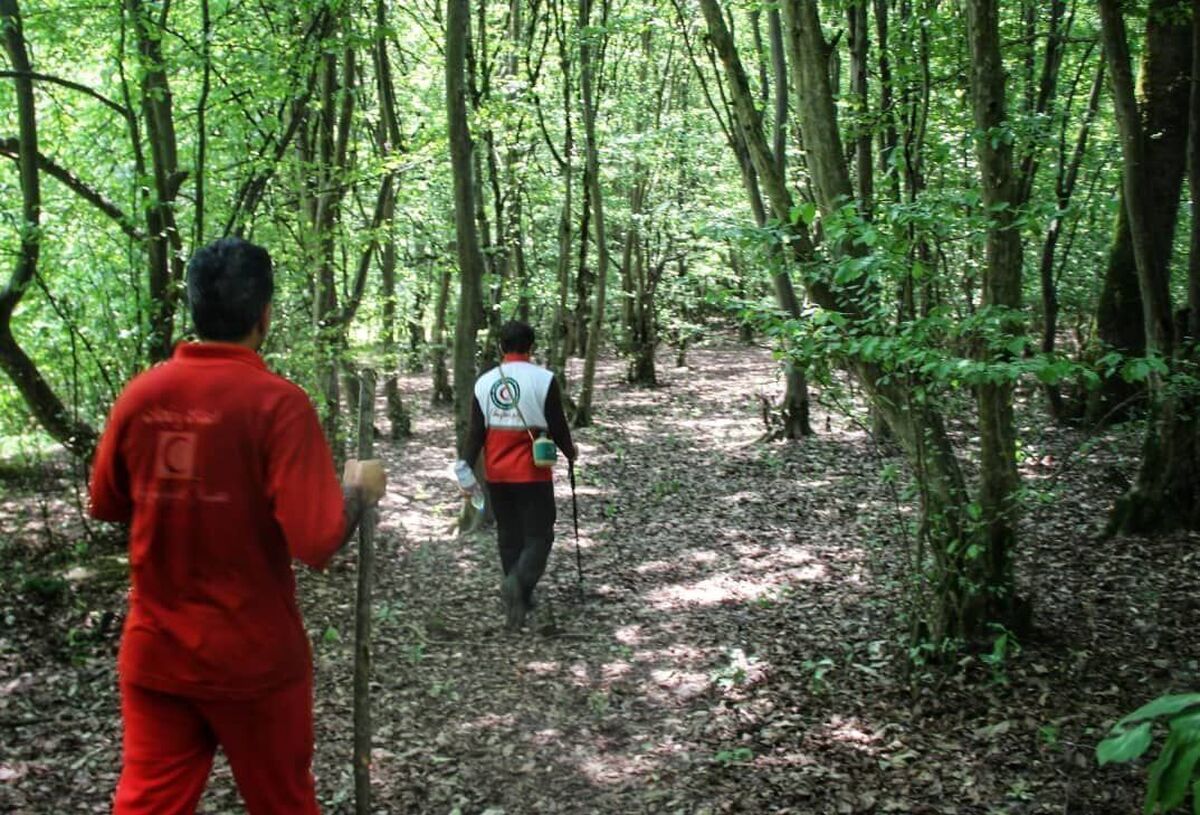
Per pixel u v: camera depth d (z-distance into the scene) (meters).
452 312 18.92
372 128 12.28
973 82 5.09
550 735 4.74
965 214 4.91
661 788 4.20
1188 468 7.38
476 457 6.28
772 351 5.02
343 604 6.67
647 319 19.97
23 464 9.25
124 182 7.59
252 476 2.46
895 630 5.79
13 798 3.87
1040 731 4.50
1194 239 7.11
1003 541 5.33
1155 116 10.41
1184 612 5.89
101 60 8.34
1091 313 13.95
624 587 7.22
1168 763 1.50
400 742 4.62
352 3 7.73
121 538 7.42
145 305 7.02
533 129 13.66
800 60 5.39
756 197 10.65
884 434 12.34
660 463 12.20
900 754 4.39
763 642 5.94
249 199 7.73
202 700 2.46
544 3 14.43
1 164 8.16
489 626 6.29
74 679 5.07
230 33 7.53
